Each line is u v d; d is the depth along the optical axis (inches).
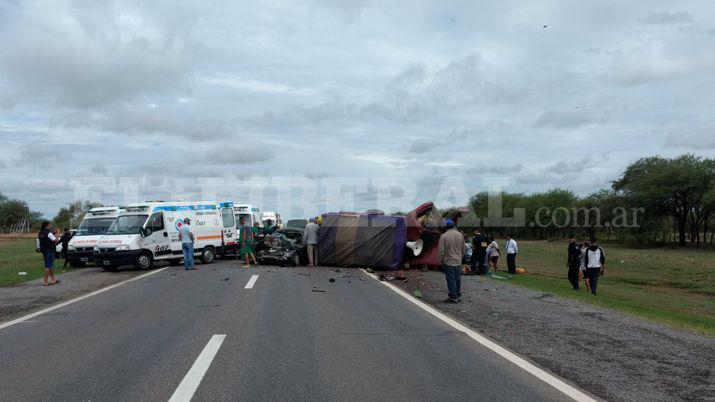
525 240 3080.7
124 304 491.8
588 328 395.5
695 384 258.8
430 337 354.6
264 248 969.5
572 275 816.9
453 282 524.1
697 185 2507.4
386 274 824.9
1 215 4744.1
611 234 2984.7
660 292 967.6
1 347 323.6
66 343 333.1
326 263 947.3
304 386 246.7
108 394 235.1
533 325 406.0
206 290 591.5
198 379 255.6
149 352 308.5
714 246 2635.3
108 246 850.1
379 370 274.1
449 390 243.8
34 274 823.1
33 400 227.9
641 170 2903.5
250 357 296.7
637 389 250.5
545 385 252.7
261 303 494.3
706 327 440.8
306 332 364.8
